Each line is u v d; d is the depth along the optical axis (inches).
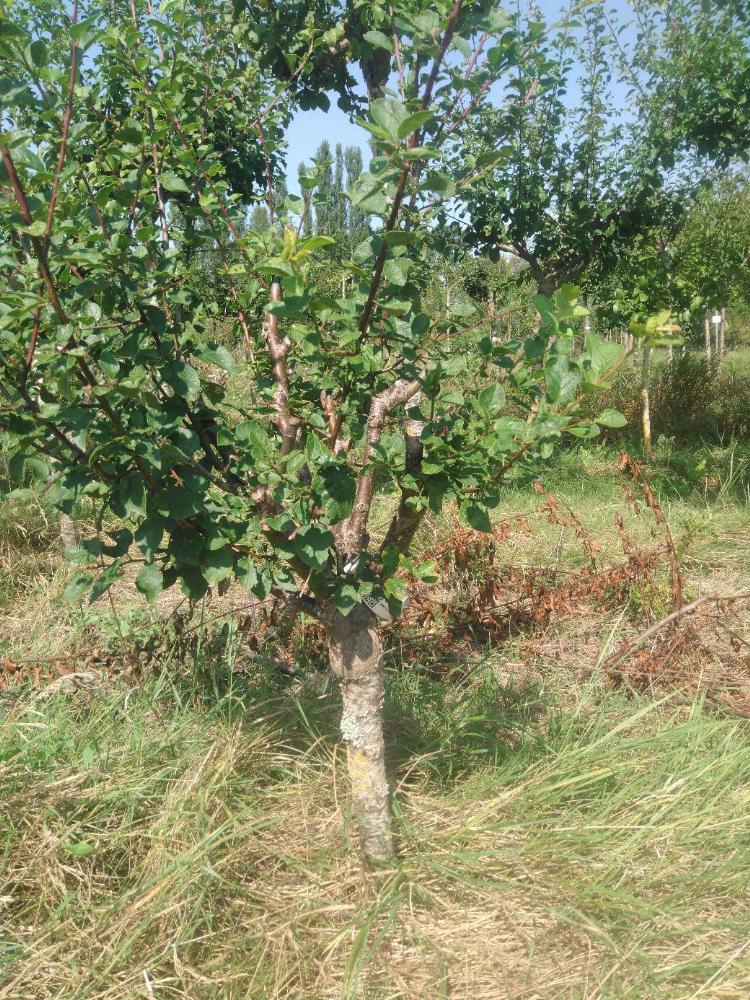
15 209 70.2
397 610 95.4
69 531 199.6
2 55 69.3
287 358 102.6
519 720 135.9
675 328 68.2
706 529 211.9
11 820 100.5
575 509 253.4
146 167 100.2
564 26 83.9
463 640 173.9
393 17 81.6
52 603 180.1
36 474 83.3
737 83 300.8
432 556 185.5
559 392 73.7
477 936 94.2
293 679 150.7
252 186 201.6
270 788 113.7
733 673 153.3
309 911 95.4
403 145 69.2
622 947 90.3
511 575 185.6
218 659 146.5
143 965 86.7
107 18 129.0
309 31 133.2
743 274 379.9
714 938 92.5
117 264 84.2
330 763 120.0
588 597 183.8
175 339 91.0
